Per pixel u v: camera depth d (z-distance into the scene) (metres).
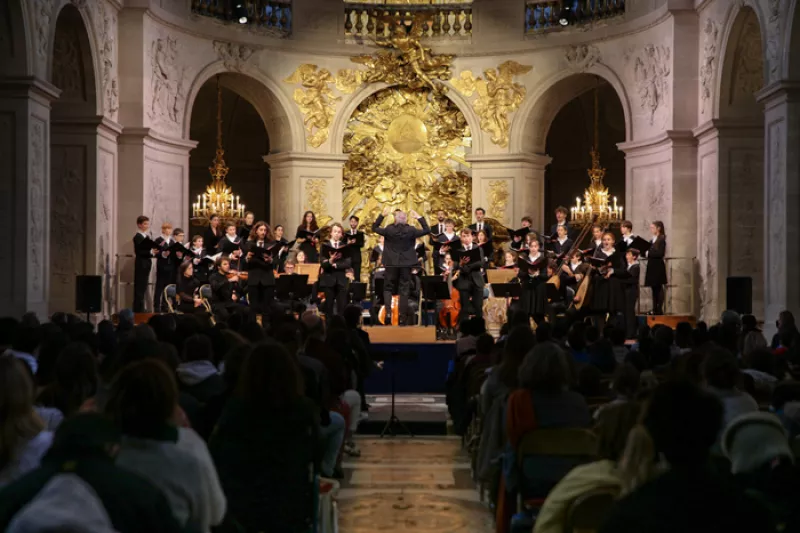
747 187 21.36
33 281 17.28
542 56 26.08
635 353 8.83
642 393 5.23
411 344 17.45
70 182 20.98
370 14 26.89
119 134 22.44
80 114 20.95
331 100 26.61
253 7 25.67
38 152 17.42
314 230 21.55
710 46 21.95
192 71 24.47
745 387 7.61
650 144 23.84
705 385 6.39
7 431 4.49
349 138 27.08
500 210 26.50
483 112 26.64
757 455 5.31
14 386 4.52
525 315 11.52
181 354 8.76
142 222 20.94
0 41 16.66
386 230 19.89
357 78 26.70
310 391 7.23
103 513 3.15
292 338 8.94
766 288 18.11
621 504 3.22
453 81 26.84
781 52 17.28
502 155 26.42
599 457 4.93
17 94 16.81
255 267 18.98
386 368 17.50
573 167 32.03
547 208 32.41
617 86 24.81
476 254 19.11
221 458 5.59
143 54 22.61
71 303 21.02
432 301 20.94
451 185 27.27
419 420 14.07
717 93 21.42
